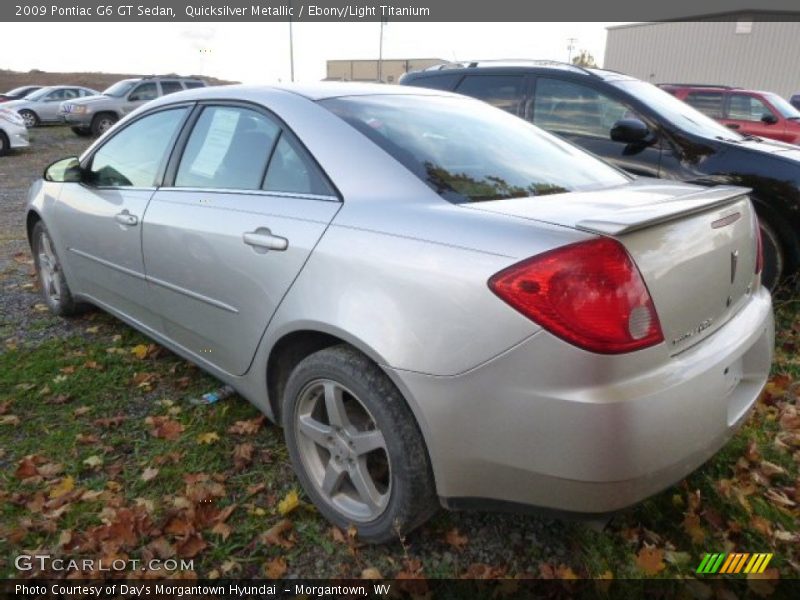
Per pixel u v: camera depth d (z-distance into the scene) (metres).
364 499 2.16
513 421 1.74
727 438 2.00
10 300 4.61
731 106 10.94
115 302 3.54
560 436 1.68
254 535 2.28
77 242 3.68
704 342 1.95
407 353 1.87
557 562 2.15
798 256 4.20
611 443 1.65
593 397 1.65
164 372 3.45
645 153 4.73
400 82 6.61
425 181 2.18
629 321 1.68
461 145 2.50
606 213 1.86
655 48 28.88
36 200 4.11
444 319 1.81
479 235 1.84
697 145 4.48
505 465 1.79
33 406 3.09
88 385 3.29
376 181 2.21
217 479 2.54
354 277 2.04
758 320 2.22
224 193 2.66
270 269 2.32
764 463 2.63
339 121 2.44
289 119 2.52
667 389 1.72
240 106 2.78
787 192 4.11
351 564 2.15
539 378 1.69
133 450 2.75
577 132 5.16
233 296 2.52
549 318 1.67
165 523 2.29
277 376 2.51
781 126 10.31
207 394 3.19
